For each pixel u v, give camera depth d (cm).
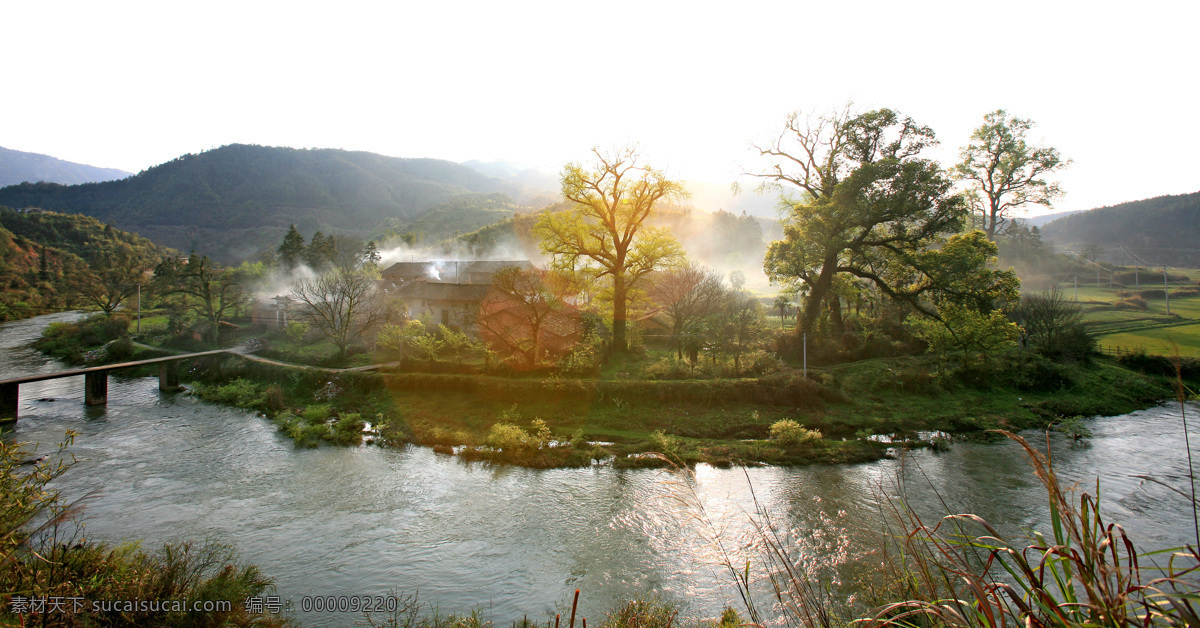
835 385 3222
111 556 999
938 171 3691
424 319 4897
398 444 2600
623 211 4122
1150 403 3159
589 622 1252
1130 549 287
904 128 3925
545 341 3703
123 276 7881
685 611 1281
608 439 2634
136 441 2711
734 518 1766
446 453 2494
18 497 740
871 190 3781
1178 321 4978
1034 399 3150
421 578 1468
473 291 5091
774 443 2525
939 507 1841
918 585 442
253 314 6097
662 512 1848
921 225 3969
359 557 1575
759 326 4222
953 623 332
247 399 3488
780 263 4219
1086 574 292
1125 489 1980
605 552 1597
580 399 3031
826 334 4212
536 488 2088
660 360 3769
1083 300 6397
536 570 1507
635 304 4831
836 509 1823
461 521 1809
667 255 4191
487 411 2983
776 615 1202
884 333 4359
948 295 3778
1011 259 8419
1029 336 4012
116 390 4000
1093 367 3600
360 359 4131
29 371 4672
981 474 2148
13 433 2866
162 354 5003
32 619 709
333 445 2625
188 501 1972
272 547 1630
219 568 1441
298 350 4544
